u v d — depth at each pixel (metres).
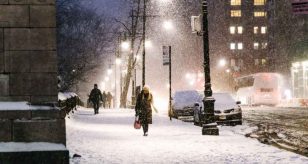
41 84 11.90
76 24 95.31
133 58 67.12
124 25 65.00
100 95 43.28
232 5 150.12
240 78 78.19
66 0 88.81
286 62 124.50
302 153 16.62
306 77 66.25
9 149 10.99
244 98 74.44
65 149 11.12
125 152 15.46
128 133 23.17
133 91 62.16
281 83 69.81
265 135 23.34
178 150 16.11
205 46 23.09
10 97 11.77
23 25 11.91
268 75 69.38
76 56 92.31
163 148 16.70
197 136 21.56
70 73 89.44
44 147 11.17
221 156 14.54
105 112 47.00
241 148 16.66
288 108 57.72
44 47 11.96
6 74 11.80
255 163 13.06
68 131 22.80
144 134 21.80
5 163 10.84
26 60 11.88
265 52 148.50
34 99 11.84
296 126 28.66
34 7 11.96
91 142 18.52
